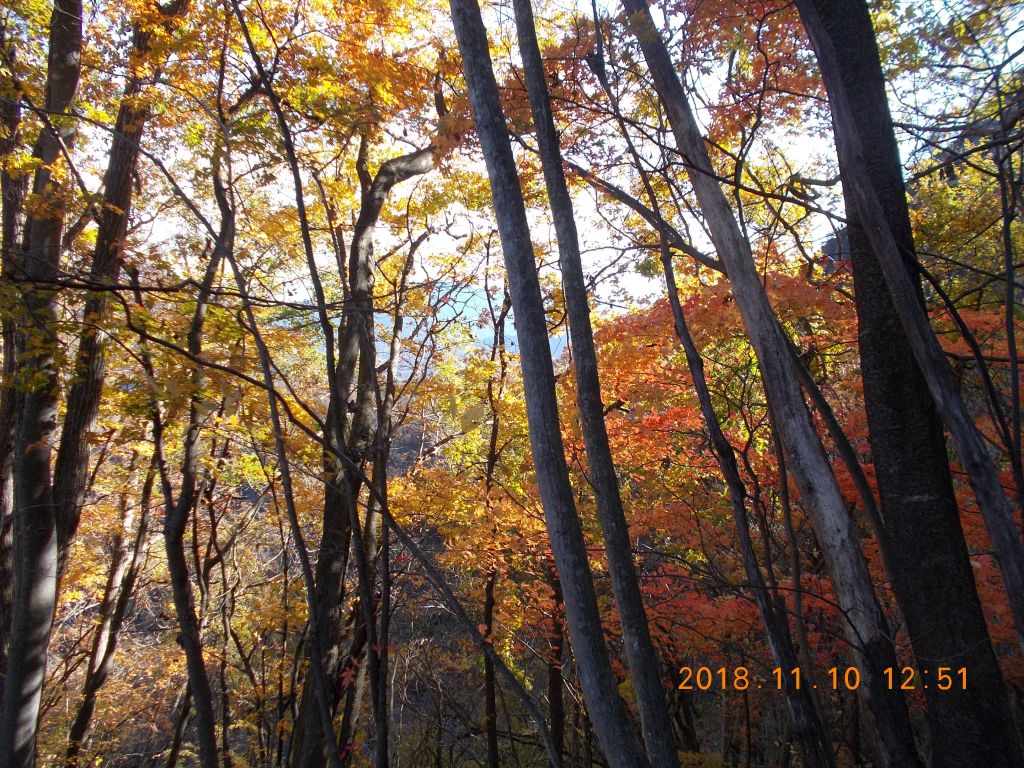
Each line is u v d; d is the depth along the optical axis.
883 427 4.07
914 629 3.89
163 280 5.90
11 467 8.62
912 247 4.13
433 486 9.55
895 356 4.05
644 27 4.83
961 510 5.22
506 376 10.68
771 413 5.16
